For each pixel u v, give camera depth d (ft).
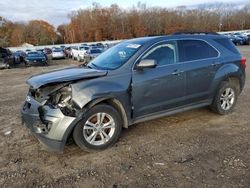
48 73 15.08
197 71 17.12
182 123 17.63
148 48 15.64
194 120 18.13
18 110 22.57
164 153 13.62
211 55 18.16
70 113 13.10
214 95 18.44
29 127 14.12
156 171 11.98
